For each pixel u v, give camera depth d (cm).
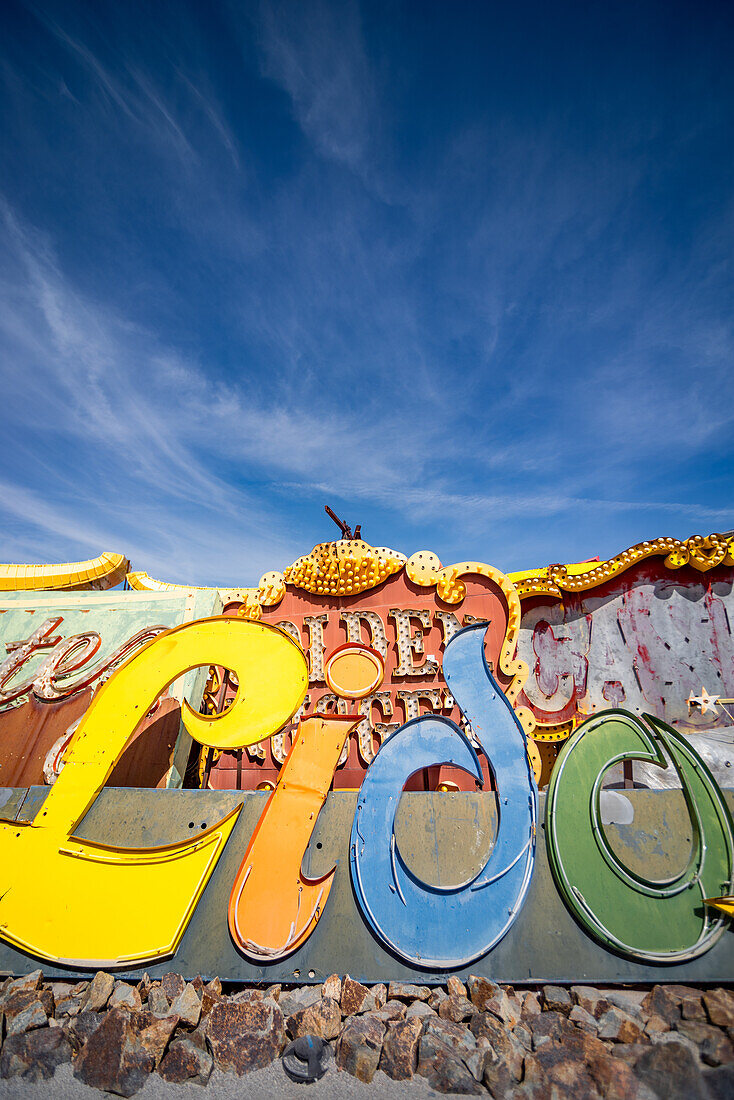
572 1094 370
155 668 658
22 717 886
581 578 895
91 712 638
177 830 581
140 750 808
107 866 554
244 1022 439
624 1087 370
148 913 529
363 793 559
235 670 647
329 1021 436
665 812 553
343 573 969
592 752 566
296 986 491
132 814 596
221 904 534
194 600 1009
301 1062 412
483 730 579
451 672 615
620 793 564
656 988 449
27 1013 451
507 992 468
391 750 576
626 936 488
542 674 895
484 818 563
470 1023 434
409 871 526
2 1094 395
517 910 502
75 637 982
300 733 602
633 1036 407
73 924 530
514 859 521
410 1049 409
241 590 1051
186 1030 445
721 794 538
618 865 515
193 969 503
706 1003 427
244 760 911
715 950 483
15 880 553
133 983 502
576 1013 433
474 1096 379
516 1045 405
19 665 954
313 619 973
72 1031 438
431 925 504
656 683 834
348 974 491
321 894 525
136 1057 408
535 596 928
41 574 1147
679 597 859
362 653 918
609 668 864
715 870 513
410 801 579
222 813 586
